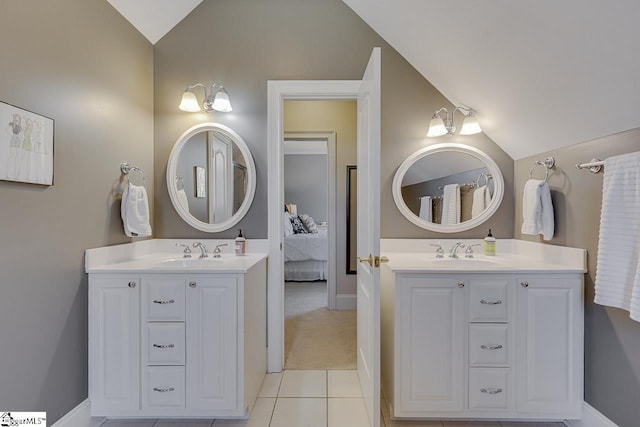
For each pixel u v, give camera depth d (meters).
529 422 1.86
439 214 2.47
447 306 1.81
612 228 1.52
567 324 1.80
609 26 1.24
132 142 2.20
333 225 3.78
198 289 1.80
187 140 2.46
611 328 1.64
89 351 1.80
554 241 2.04
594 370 1.74
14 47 1.38
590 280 1.77
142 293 1.80
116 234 2.05
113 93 2.01
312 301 4.16
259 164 2.46
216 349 1.81
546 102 1.80
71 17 1.69
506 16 1.56
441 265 2.13
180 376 1.81
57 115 1.60
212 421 1.88
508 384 1.81
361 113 2.14
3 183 1.34
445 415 1.82
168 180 2.44
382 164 2.49
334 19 2.48
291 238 5.21
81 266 1.77
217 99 2.32
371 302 1.77
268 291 2.44
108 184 1.97
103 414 1.81
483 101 2.21
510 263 2.06
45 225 1.54
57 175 1.60
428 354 1.82
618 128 1.57
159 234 2.46
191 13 2.46
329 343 2.93
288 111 3.72
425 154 2.46
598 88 1.49
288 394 2.14
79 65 1.74
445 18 1.88
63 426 1.64
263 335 2.33
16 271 1.40
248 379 1.90
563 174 1.96
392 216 2.49
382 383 2.14
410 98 2.47
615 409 1.62
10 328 1.38
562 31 1.40
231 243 2.44
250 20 2.47
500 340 1.80
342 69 2.47
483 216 2.46
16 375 1.40
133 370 1.80
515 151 2.36
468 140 2.47
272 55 2.47
